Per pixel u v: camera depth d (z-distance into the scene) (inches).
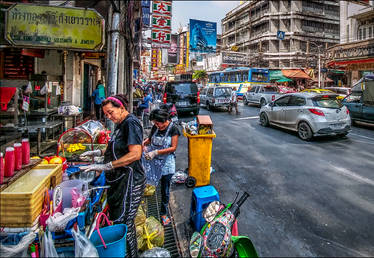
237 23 2140.7
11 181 94.7
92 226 89.4
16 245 88.2
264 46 1781.5
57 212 92.7
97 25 156.3
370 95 400.2
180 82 521.7
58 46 153.4
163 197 137.3
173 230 130.8
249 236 123.6
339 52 880.3
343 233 125.8
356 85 453.7
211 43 1119.0
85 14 155.0
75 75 336.2
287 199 162.4
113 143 97.0
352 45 837.2
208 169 184.1
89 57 357.7
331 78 1425.9
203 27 1101.7
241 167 224.1
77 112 239.5
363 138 331.9
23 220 87.4
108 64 194.2
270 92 690.2
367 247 115.1
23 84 190.7
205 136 178.4
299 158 247.6
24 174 106.2
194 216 126.0
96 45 156.9
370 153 261.0
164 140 135.3
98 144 160.4
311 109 311.6
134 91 635.5
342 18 1010.7
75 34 154.7
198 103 522.6
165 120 134.7
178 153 274.1
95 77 488.4
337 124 306.3
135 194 97.6
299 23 1692.9
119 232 93.4
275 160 242.4
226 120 483.2
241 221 137.2
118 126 98.2
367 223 134.4
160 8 557.9
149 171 133.5
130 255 98.1
